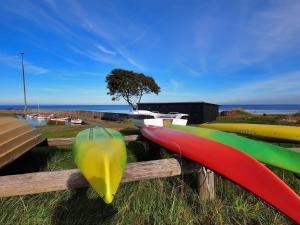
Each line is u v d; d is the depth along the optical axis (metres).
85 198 3.51
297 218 2.34
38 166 5.04
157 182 3.84
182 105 18.34
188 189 3.79
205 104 17.47
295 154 3.91
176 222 3.06
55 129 12.09
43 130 11.58
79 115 37.88
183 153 3.63
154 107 20.58
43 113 44.66
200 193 3.52
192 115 17.77
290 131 6.04
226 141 4.82
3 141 3.88
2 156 3.58
